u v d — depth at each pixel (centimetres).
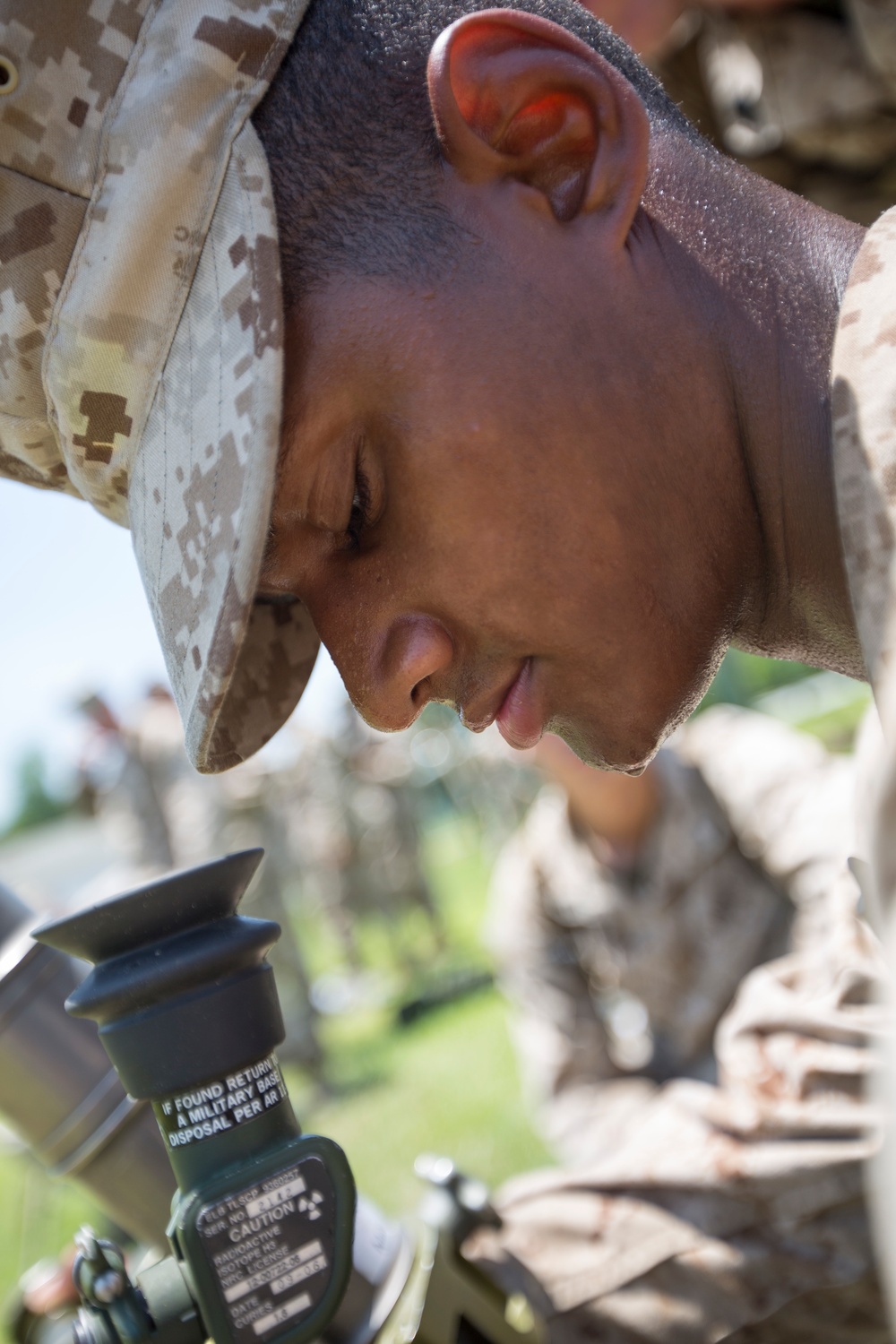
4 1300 331
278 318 79
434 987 667
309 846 844
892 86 217
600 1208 129
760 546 88
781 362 86
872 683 72
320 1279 86
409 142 84
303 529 87
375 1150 387
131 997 83
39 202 85
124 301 85
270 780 696
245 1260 85
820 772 214
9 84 84
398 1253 114
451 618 85
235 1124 86
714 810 222
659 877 223
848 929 131
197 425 83
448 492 81
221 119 84
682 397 84
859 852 94
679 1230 125
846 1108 123
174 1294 88
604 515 82
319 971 876
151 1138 113
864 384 76
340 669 89
